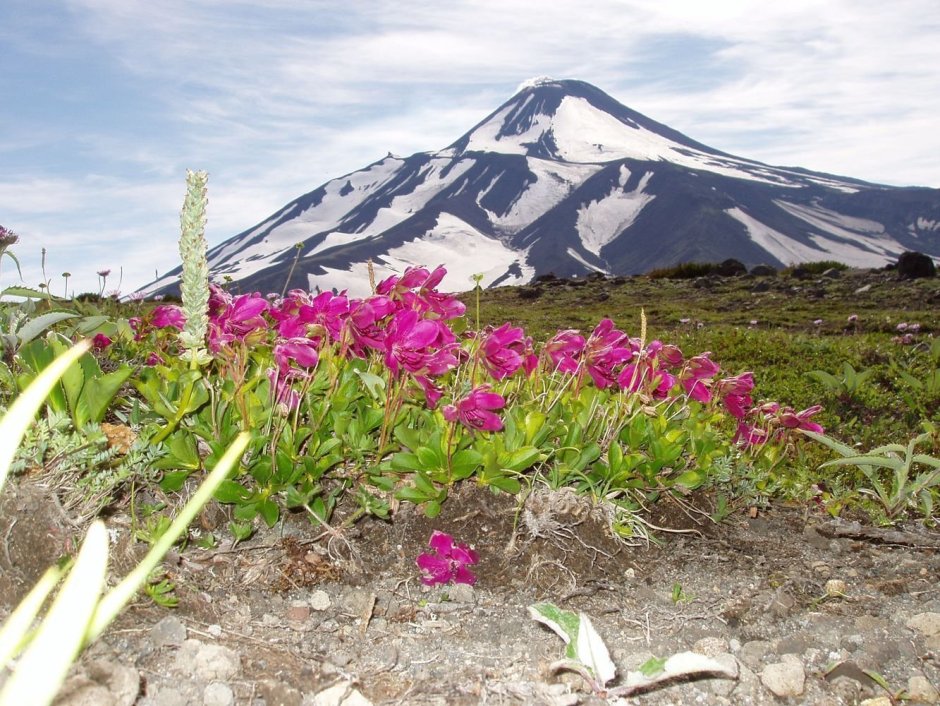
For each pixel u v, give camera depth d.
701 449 0.76
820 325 3.91
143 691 0.41
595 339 0.72
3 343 0.66
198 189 0.46
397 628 0.52
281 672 0.45
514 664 0.48
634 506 0.70
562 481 0.68
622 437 0.74
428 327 0.60
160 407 0.58
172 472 0.58
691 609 0.58
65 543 0.50
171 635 0.46
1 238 0.75
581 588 0.60
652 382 0.73
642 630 0.55
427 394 0.62
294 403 0.63
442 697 0.44
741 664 0.50
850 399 1.54
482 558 0.62
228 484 0.57
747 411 0.87
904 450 0.82
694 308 5.27
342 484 0.65
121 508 0.56
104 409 0.57
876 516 0.82
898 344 2.47
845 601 0.61
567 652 0.43
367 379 0.65
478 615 0.55
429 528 0.64
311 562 0.58
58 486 0.52
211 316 0.59
